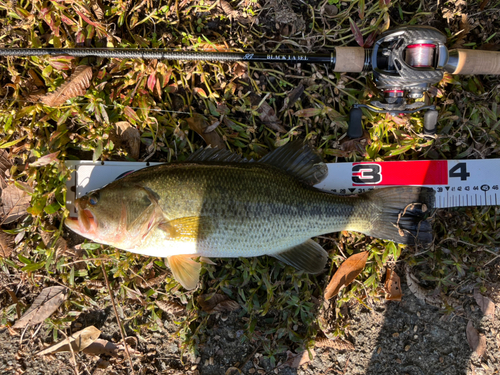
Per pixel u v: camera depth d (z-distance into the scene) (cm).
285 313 40
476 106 40
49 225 38
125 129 38
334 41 40
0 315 39
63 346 39
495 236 41
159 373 39
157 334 40
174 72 39
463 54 36
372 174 40
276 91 40
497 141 40
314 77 40
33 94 38
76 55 35
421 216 38
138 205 33
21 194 37
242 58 36
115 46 38
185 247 34
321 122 41
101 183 38
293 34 40
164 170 34
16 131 38
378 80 35
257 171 35
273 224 35
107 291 39
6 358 39
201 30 40
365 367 41
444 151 41
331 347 41
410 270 41
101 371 39
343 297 40
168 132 39
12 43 38
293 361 40
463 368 41
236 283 39
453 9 40
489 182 40
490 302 41
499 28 41
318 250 37
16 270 39
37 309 38
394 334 41
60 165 36
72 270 38
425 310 42
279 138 40
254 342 40
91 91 37
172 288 39
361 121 37
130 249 34
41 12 36
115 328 40
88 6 37
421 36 33
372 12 39
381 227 37
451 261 40
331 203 36
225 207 34
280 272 40
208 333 40
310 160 37
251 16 40
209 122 39
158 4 39
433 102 40
